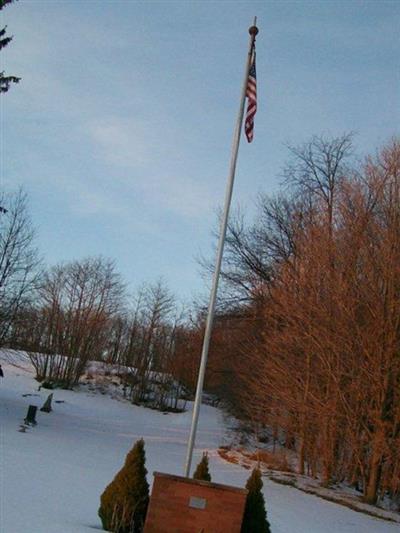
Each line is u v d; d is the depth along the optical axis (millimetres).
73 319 58719
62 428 27719
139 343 69312
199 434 38125
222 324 32938
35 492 11172
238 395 29844
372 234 22438
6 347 33781
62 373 56188
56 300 58375
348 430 20969
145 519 9055
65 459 16781
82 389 55750
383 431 19766
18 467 13695
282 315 24375
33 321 40281
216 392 36781
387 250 21500
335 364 21766
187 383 55312
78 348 57594
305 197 31562
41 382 52844
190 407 54375
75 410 43656
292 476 22031
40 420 29656
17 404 36438
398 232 21703
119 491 9352
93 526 9297
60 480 13016
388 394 20359
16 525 8344
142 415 49188
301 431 23156
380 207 22922
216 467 22172
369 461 20891
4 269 32656
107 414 45969
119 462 18719
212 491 8961
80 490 12266
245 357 28875
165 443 29172
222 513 8875
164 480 9039
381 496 21094
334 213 25812
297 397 22625
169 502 8953
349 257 22281
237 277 32781
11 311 32750
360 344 20969
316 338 22266
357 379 20781
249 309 31562
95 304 61688
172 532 8852
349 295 21672
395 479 19828
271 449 27109
